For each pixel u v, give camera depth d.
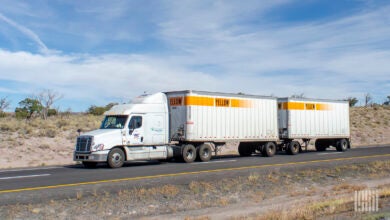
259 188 14.99
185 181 15.55
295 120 30.33
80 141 20.56
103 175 17.08
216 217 10.59
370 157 25.77
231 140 25.91
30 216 10.24
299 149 31.39
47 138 31.56
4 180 15.49
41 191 13.02
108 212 11.05
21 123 35.62
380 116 63.91
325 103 32.59
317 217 9.38
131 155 21.27
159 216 10.87
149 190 13.50
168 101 23.81
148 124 22.17
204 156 24.44
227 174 17.48
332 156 27.00
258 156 28.50
